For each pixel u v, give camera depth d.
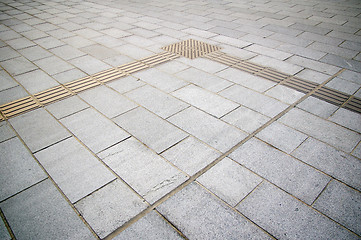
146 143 3.19
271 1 9.46
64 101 4.07
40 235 2.23
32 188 2.66
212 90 4.25
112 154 3.04
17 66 5.18
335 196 2.50
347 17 7.46
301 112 3.70
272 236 2.18
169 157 2.97
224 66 5.02
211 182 2.66
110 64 5.19
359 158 2.92
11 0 10.46
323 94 4.10
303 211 2.37
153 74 4.77
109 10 8.88
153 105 3.91
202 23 7.40
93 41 6.31
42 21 7.85
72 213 2.40
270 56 5.38
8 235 2.24
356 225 2.25
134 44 6.11
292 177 2.70
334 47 5.69
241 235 2.19
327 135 3.27
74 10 8.95
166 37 6.48
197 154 3.00
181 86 4.38
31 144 3.23
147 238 2.18
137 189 2.61
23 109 3.90
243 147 3.09
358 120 3.52
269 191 2.56
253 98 4.03
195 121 3.55
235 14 8.11
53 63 5.27
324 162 2.88
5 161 3.00
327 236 2.17
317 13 7.90
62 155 3.05
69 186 2.67
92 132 3.40
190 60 5.27
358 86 4.29
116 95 4.18
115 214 2.38
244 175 2.73
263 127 3.42
